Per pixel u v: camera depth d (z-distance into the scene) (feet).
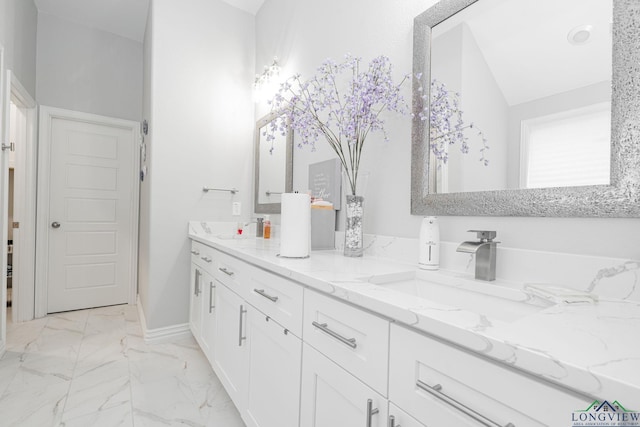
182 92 7.73
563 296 2.31
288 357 3.24
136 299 10.68
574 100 2.68
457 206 3.51
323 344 2.72
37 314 8.98
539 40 2.93
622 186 2.37
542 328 1.67
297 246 4.03
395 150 4.39
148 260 7.51
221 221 8.21
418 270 3.50
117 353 6.80
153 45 7.36
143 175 8.97
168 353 6.84
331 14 5.79
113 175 10.38
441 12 3.77
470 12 3.50
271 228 7.33
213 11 8.23
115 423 4.56
